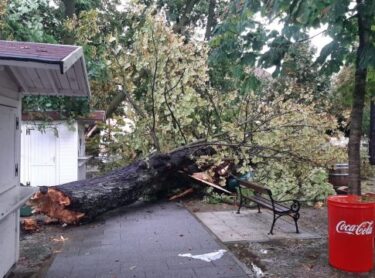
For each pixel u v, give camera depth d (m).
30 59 2.86
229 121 9.24
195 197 9.62
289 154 8.90
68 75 4.21
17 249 4.75
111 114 12.38
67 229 6.80
